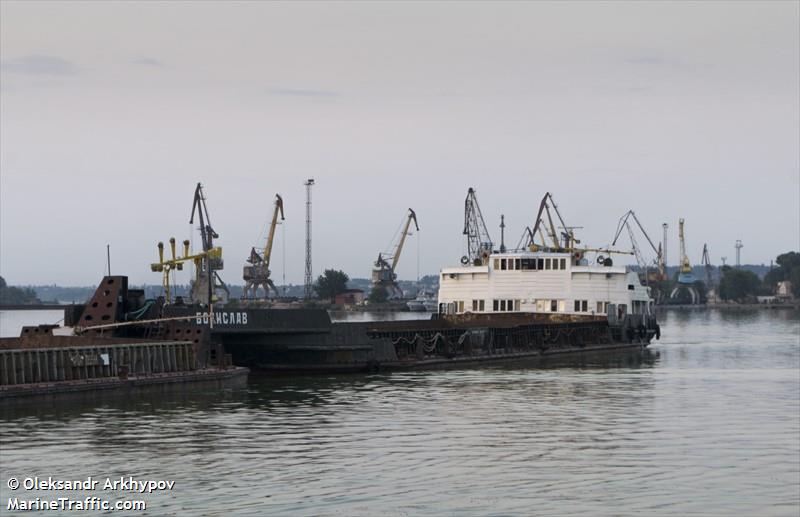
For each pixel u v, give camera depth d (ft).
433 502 163.84
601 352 454.81
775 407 262.06
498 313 459.73
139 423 222.28
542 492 170.91
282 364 318.04
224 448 199.00
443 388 294.25
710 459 196.03
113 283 291.79
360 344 332.39
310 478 176.86
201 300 341.82
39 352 244.83
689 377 336.08
